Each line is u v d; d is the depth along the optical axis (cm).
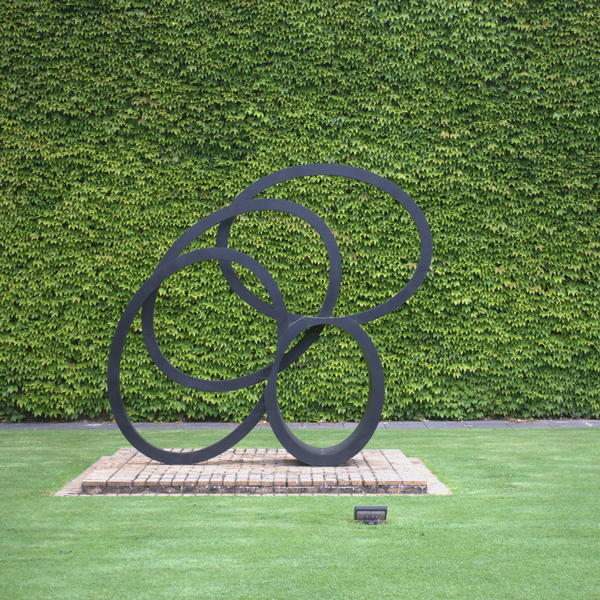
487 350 884
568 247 889
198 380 563
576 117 882
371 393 567
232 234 870
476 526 424
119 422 557
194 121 880
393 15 873
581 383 897
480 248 886
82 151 871
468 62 879
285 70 876
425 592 321
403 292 569
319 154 879
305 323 562
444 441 736
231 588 325
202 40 873
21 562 360
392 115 882
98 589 323
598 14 878
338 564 357
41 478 555
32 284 866
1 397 870
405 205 574
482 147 886
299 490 510
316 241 871
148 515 448
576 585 330
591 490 517
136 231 877
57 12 867
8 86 866
